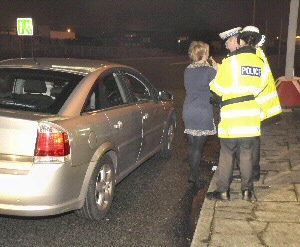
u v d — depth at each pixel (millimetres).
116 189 5223
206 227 3922
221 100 4336
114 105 4738
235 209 4336
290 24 10758
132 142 5008
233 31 4359
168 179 5625
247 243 3629
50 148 3596
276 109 4699
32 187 3539
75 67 4555
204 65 4867
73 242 3834
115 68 4996
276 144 6957
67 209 3809
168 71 28172
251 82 4180
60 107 3945
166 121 6281
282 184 5074
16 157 3598
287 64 10930
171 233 4051
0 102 4055
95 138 4078
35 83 4250
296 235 3773
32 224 4188
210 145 7395
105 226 4180
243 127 4219
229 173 4496
